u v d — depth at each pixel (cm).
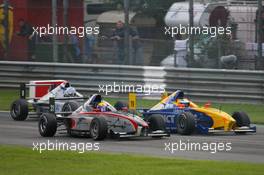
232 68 9131
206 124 6444
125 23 9169
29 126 6969
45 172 4262
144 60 9950
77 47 9956
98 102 6209
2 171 4319
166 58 9838
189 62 8775
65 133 6444
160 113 6600
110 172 4231
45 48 10212
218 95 8562
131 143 5725
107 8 10500
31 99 7594
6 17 9938
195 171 4231
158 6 10444
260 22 8412
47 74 9512
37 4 10419
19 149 5241
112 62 9875
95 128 5919
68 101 7044
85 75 9300
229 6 9794
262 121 7375
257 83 8356
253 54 9088
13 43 10350
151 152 5209
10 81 9725
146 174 4144
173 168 4350
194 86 8688
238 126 6456
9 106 8644
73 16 10400
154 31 10250
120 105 6756
